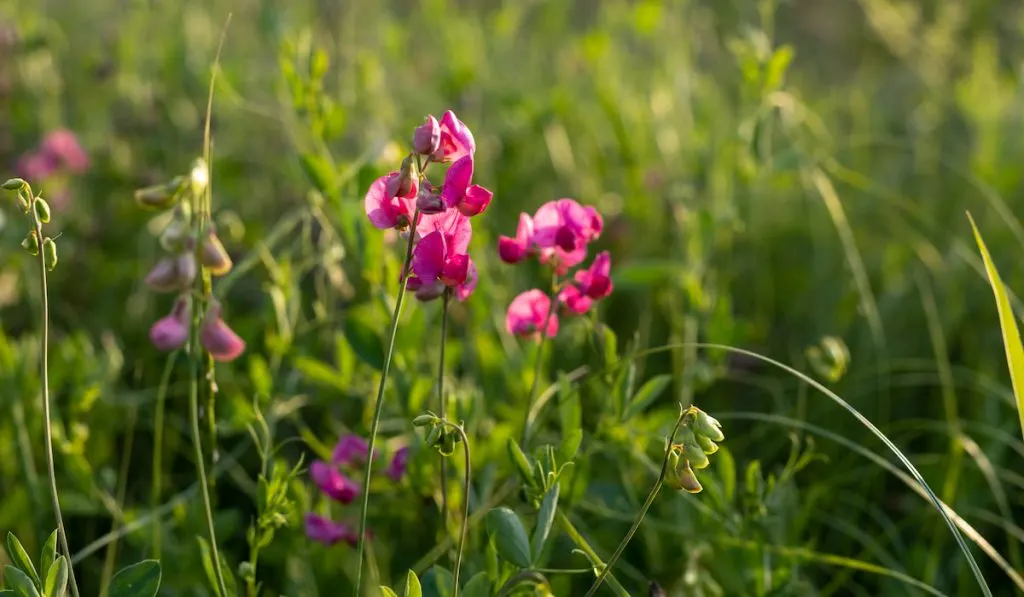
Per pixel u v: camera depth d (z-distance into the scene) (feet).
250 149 18.17
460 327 12.30
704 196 14.53
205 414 7.65
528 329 8.40
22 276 13.67
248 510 11.49
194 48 18.57
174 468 11.89
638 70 20.21
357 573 6.80
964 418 12.94
